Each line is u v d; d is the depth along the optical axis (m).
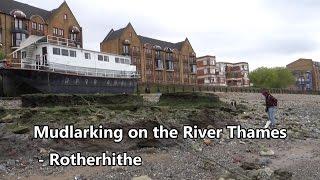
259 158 16.86
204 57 131.62
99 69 47.88
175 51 113.31
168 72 109.56
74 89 43.75
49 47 41.78
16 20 71.00
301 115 36.44
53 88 41.22
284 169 14.91
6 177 13.30
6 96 39.72
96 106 24.25
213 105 30.53
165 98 32.06
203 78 131.25
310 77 166.00
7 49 68.69
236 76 146.25
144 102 31.66
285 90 100.81
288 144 20.41
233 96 68.38
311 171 14.66
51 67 41.44
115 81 50.22
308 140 21.84
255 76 130.88
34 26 74.44
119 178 13.20
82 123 19.36
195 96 31.53
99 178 13.18
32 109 21.34
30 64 40.31
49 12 81.00
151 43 106.31
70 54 44.09
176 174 13.71
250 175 13.64
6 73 39.38
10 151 16.06
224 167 14.75
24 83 39.72
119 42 95.50
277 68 132.75
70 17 82.44
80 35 84.38
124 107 24.64
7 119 19.67
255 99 62.88
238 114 29.95
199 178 13.24
